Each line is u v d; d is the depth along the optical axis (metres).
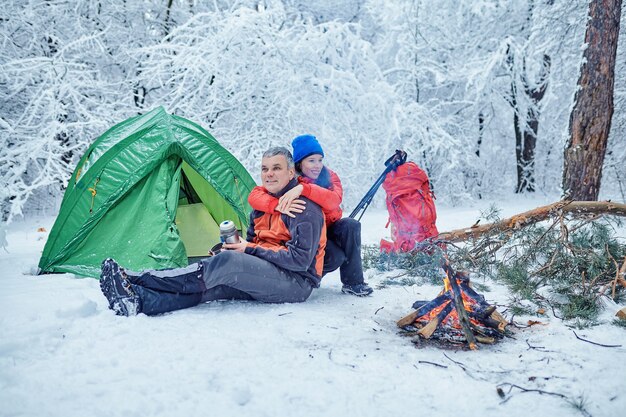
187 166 5.05
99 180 4.36
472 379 2.07
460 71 10.91
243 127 9.25
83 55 9.50
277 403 1.85
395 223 4.85
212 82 9.05
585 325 2.71
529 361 2.25
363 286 3.58
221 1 10.66
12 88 8.67
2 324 2.64
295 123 9.09
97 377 2.04
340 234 3.51
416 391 1.97
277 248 3.20
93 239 4.31
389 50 11.85
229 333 2.60
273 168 3.14
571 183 6.79
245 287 3.08
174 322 2.77
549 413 1.78
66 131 8.30
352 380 2.05
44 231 7.88
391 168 4.70
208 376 2.06
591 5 6.53
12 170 7.93
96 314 2.89
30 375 2.04
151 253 4.04
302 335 2.59
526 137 13.08
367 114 9.78
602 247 3.71
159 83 9.82
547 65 11.70
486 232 4.33
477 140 12.87
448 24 11.48
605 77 6.50
